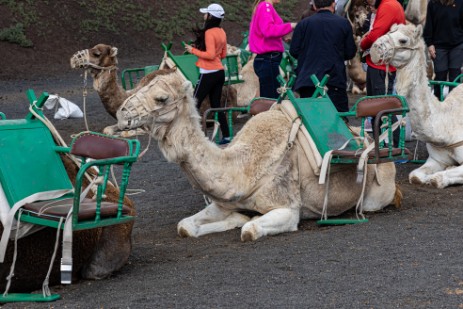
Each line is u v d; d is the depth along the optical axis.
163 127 6.80
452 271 5.76
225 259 6.53
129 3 38.72
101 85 13.48
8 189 5.55
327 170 7.68
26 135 5.90
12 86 26.62
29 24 34.22
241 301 5.30
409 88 8.97
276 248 6.79
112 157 5.75
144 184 10.84
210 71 13.43
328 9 9.99
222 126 13.48
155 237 7.81
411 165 11.05
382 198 8.32
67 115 14.85
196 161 7.01
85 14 36.41
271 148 7.55
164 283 5.87
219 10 13.62
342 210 8.12
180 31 38.12
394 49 8.73
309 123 7.76
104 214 5.60
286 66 13.78
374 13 10.63
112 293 5.70
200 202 9.53
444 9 12.85
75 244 5.96
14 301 5.61
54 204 5.62
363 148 8.02
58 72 30.66
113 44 35.16
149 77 6.79
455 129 9.45
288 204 7.57
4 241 5.45
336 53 9.90
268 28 12.07
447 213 7.91
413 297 5.22
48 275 5.63
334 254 6.46
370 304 5.12
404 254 6.32
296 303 5.20
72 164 6.18
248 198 7.52
